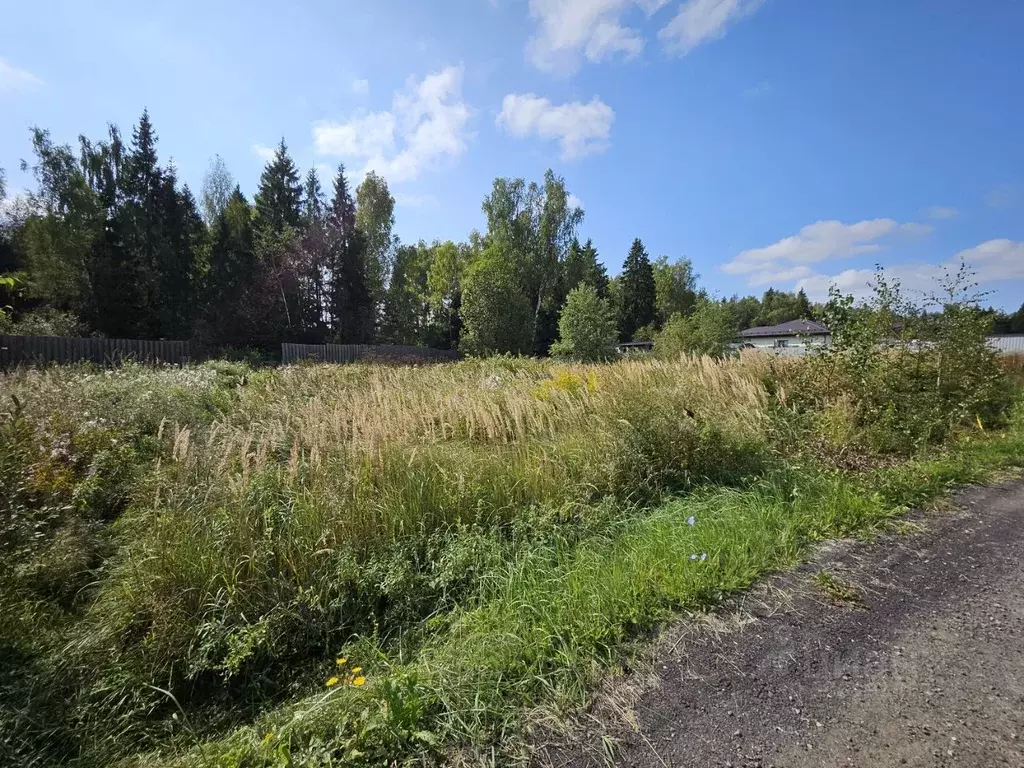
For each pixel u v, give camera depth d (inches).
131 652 103.8
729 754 70.8
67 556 129.3
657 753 71.6
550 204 1855.3
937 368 328.5
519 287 1477.6
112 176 1306.6
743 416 247.1
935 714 77.6
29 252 1080.8
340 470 159.2
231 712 97.3
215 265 1230.9
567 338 1216.2
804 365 329.7
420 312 1915.6
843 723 76.0
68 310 990.4
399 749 74.0
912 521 161.9
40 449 169.8
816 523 154.5
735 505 164.4
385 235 1806.1
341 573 121.2
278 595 115.4
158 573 113.2
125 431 220.1
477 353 1316.4
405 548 133.1
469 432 223.6
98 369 443.2
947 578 123.0
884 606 110.3
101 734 91.4
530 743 74.8
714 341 1025.5
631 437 191.8
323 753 73.3
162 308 1135.0
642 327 2265.0
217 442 193.5
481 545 134.8
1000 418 326.0
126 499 171.6
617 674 89.7
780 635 100.0
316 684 102.0
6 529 127.3
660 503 174.9
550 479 172.1
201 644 104.8
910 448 257.3
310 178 1665.8
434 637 108.3
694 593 113.5
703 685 86.0
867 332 305.9
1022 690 82.7
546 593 113.2
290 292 1323.8
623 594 110.2
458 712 80.2
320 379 412.8
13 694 92.4
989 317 344.8
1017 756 68.8
